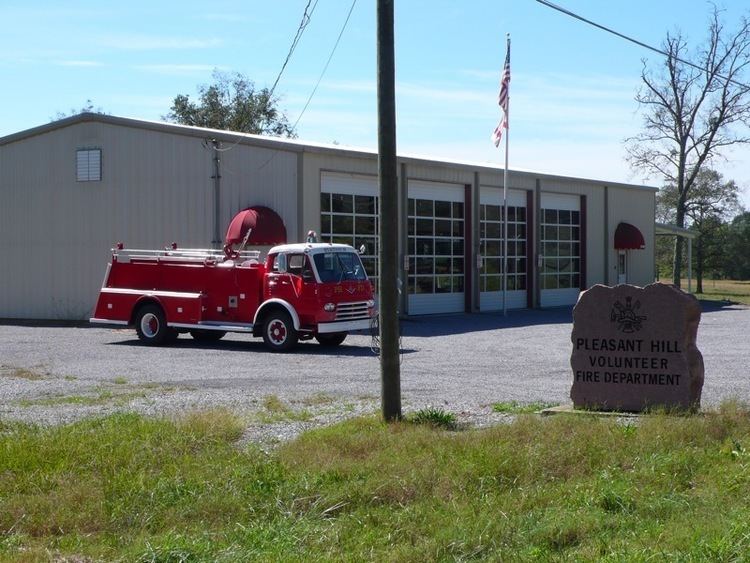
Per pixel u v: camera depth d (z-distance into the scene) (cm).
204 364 2064
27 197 3478
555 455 956
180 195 3191
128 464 972
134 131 3266
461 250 3872
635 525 763
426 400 1480
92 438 1085
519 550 715
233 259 2448
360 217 3312
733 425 1121
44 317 3450
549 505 825
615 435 1045
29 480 919
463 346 2470
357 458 1002
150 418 1269
